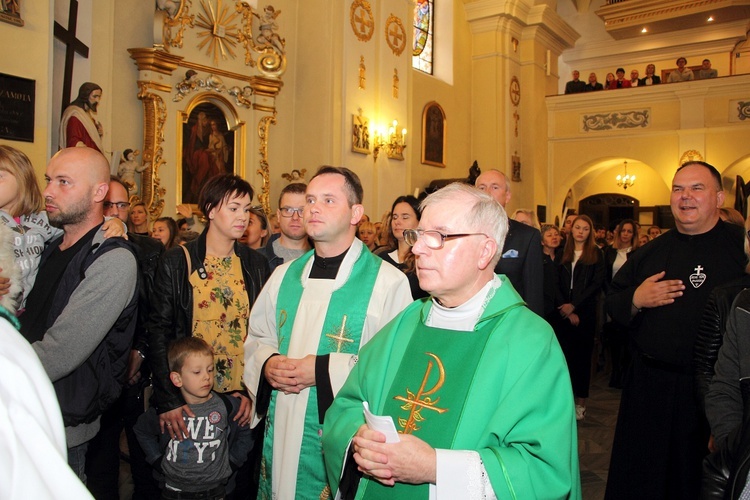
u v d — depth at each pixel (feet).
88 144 19.66
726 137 43.96
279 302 8.07
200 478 8.66
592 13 59.98
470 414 5.28
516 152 48.47
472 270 5.61
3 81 15.56
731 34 53.67
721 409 6.47
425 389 5.62
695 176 8.80
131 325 7.81
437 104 43.27
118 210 11.80
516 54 48.62
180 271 9.05
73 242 7.72
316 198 7.76
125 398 9.98
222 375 9.25
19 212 7.79
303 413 7.32
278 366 7.18
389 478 4.95
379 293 7.73
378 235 23.57
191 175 25.45
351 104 31.45
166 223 16.40
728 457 5.82
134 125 23.88
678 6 51.47
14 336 2.95
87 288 7.13
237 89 27.02
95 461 9.25
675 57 56.80
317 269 8.11
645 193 55.62
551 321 19.16
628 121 48.03
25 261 7.54
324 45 30.22
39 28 16.38
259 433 9.27
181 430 8.58
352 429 5.69
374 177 33.37
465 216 5.57
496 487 4.73
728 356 6.58
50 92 16.72
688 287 8.74
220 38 26.45
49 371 6.74
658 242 9.51
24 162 7.77
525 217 15.72
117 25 23.29
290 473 7.26
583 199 58.54
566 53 61.46
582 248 19.79
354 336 7.55
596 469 14.61
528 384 5.15
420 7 44.45
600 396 21.54
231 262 9.62
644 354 8.94
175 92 24.77
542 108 50.52
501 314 5.62
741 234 8.73
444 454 4.88
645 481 8.74
